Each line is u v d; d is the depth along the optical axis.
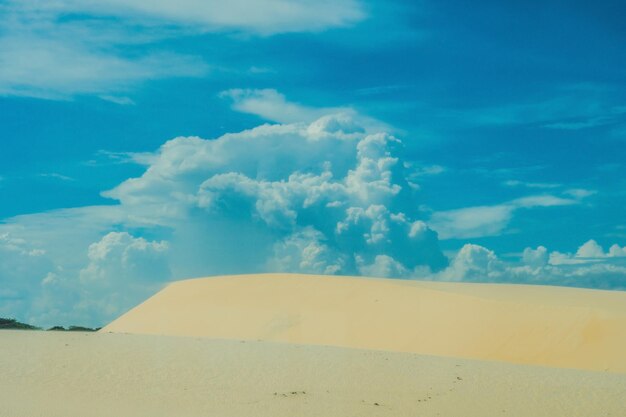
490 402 27.14
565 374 32.25
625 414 26.20
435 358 35.16
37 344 33.91
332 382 29.17
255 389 27.72
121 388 27.06
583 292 55.97
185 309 57.66
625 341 42.41
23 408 23.36
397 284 58.34
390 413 25.28
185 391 27.08
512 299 52.00
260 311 55.06
